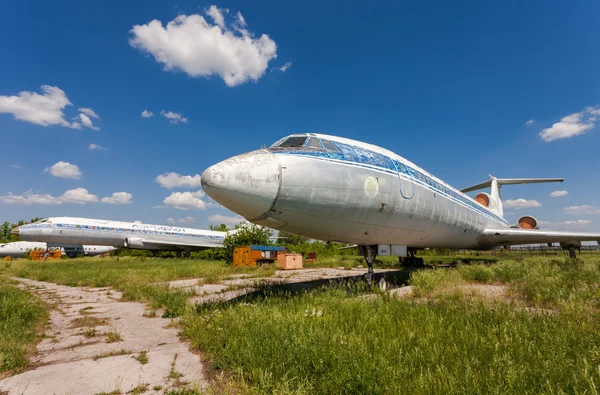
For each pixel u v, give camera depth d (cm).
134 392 324
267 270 1800
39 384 349
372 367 306
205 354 432
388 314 532
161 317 702
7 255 4672
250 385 322
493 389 268
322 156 789
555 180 2459
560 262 1457
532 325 440
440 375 297
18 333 543
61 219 3728
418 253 4288
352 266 2248
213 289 1082
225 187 653
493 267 1196
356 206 818
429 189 1097
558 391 259
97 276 1568
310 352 348
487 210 1930
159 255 4831
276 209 717
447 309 564
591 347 356
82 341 521
